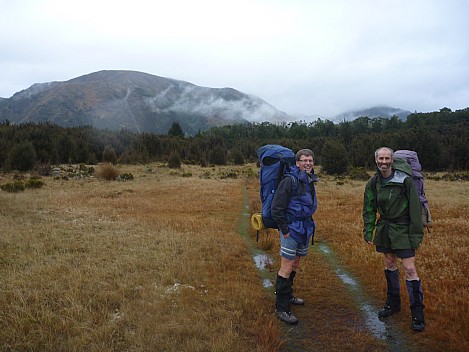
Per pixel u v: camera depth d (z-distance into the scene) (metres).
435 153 39.06
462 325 3.82
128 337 3.49
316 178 4.28
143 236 7.94
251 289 4.98
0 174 26.62
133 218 10.21
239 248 7.26
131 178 25.48
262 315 4.20
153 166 39.72
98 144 44.72
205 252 6.86
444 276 5.33
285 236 4.02
